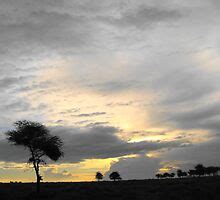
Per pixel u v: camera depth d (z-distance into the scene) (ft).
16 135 185.26
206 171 438.81
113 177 412.36
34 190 199.72
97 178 411.75
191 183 240.53
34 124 190.08
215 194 184.96
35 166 183.73
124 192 192.44
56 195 178.29
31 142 186.80
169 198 172.55
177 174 479.82
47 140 190.49
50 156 191.31
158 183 265.54
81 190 200.75
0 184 243.60
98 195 179.32
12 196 174.40
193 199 172.04
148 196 178.81
